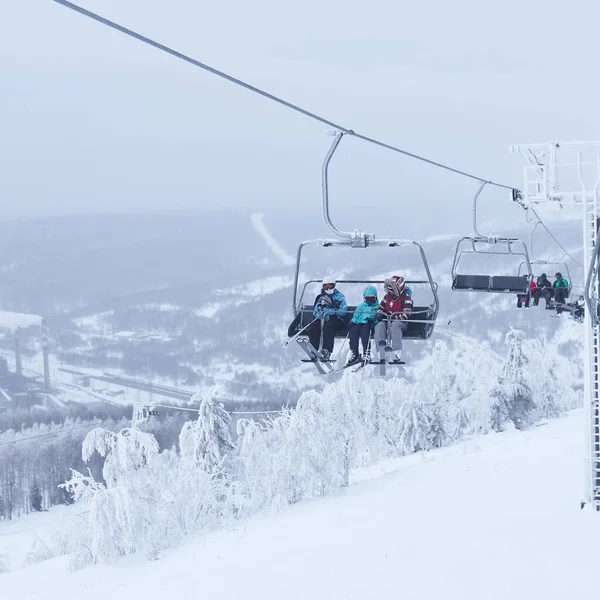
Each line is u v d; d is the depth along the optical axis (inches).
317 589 541.6
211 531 956.6
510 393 1862.7
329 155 482.6
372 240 502.3
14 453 3614.7
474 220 977.5
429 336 553.0
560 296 1048.8
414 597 500.4
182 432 1120.8
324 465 1087.0
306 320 548.1
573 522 566.3
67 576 834.2
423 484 838.5
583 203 591.2
